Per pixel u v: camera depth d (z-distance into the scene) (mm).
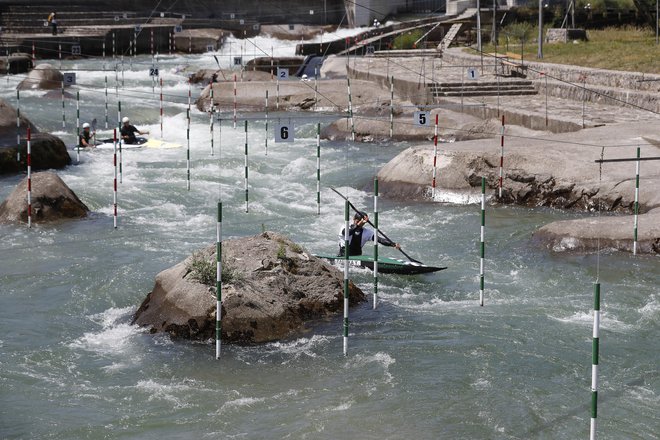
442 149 22141
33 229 18500
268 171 24984
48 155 24672
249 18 64562
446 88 35344
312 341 12516
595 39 46969
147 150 27609
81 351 12336
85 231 18453
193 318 12555
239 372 11617
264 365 11812
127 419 10445
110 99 38969
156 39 59406
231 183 23234
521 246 17344
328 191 22562
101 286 14945
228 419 10438
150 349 12312
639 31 49781
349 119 30750
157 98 40375
